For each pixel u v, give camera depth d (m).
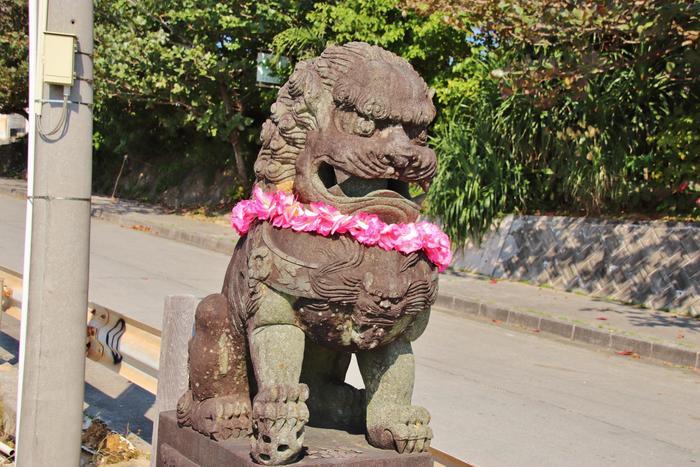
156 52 13.67
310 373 2.70
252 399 2.66
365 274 2.24
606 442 4.98
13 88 18.09
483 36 10.81
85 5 3.13
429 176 2.32
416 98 2.31
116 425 4.84
